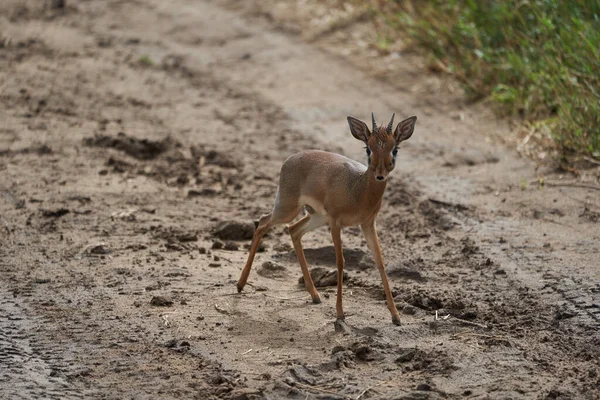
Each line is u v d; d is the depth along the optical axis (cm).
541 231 1334
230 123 1928
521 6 2078
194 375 918
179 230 1363
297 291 1151
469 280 1170
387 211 1464
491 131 1823
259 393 870
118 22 2761
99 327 1033
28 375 920
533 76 1855
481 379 896
